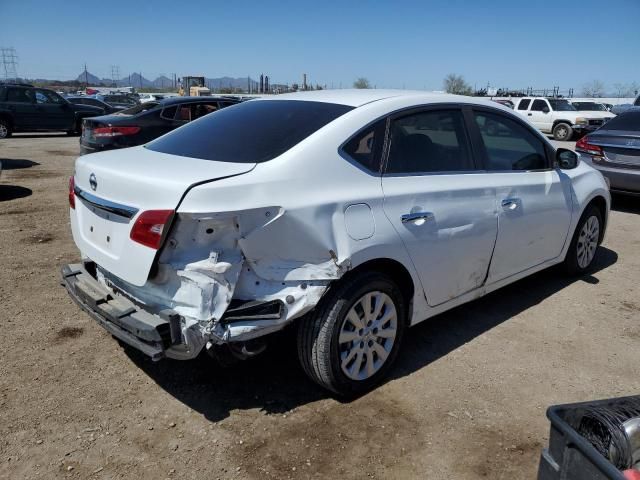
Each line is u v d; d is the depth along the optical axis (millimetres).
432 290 3420
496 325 4094
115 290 3008
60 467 2543
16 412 2916
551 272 5234
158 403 3035
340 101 3342
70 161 12625
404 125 3324
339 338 2910
